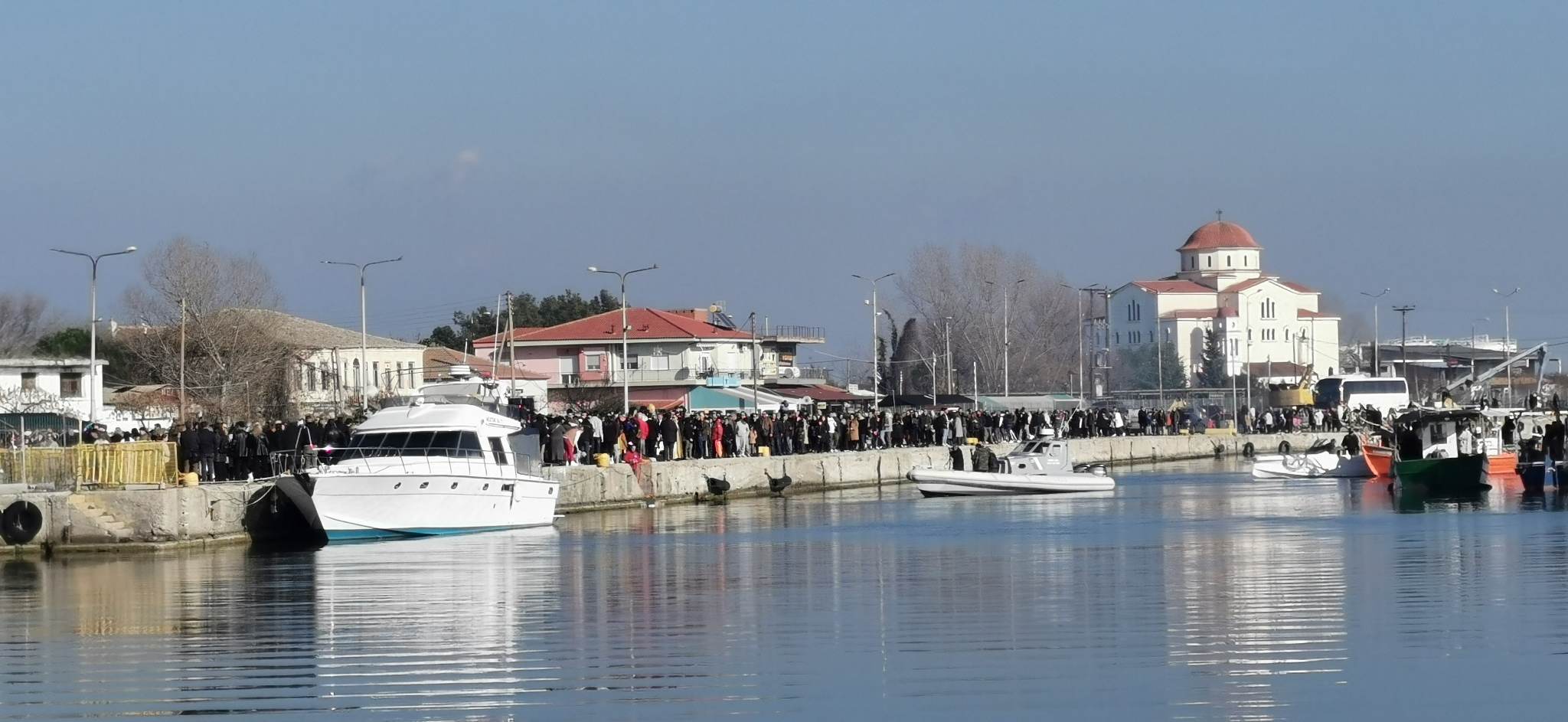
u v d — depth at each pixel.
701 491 69.44
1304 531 50.22
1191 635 29.09
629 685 25.53
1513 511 57.22
